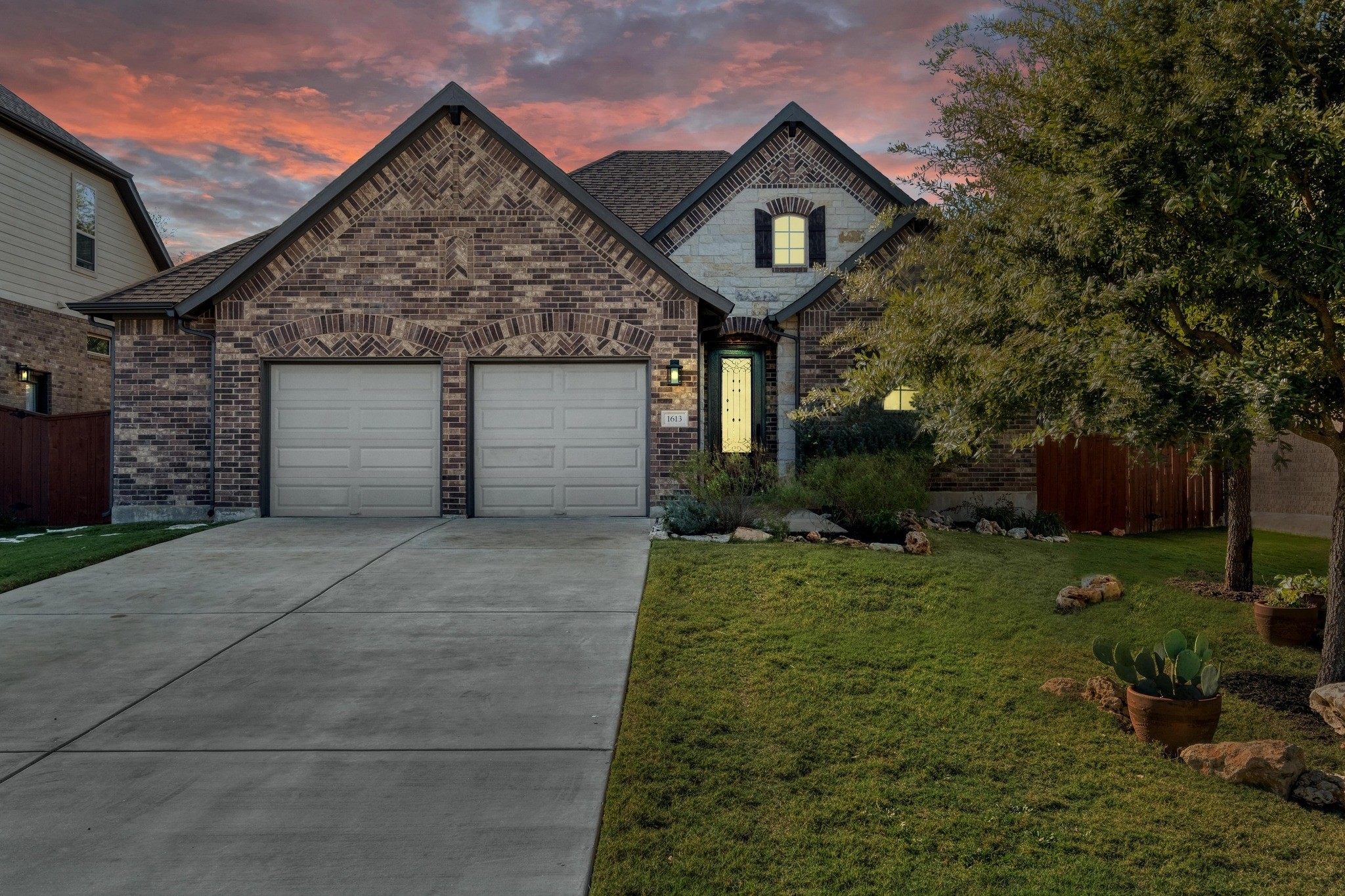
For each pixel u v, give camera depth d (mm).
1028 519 13148
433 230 12172
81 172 18250
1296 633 7062
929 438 12812
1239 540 9023
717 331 14242
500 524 11578
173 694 5492
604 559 9289
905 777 4512
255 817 3947
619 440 12289
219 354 12203
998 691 5789
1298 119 4762
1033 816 4133
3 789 4211
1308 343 5531
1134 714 5059
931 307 6062
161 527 11734
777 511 11273
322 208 12062
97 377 18844
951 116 7340
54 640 6605
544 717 5121
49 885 3395
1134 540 13148
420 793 4180
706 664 6086
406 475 12312
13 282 16297
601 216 11969
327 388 12344
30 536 11695
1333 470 13695
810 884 3525
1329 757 4953
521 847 3701
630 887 3439
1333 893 3516
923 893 3477
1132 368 4773
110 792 4188
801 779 4441
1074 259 5629
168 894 3344
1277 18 4750
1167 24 5113
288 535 10766
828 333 14039
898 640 6836
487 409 12328
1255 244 4824
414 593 7934
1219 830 4035
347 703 5340
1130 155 5062
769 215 15477
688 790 4281
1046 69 6328
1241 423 4629
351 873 3490
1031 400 5441
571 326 12148
